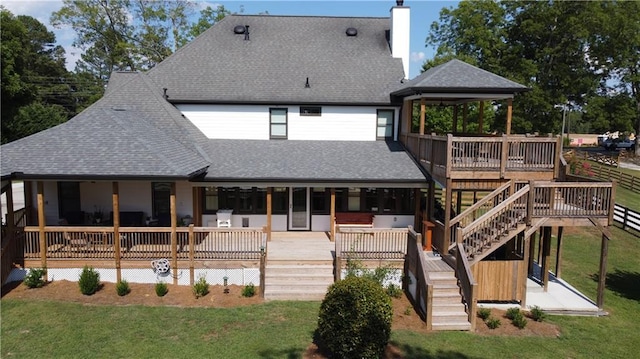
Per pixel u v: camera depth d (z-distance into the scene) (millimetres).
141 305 12734
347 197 18328
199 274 14219
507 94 16172
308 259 14602
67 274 14164
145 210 16922
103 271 14148
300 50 22047
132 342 10594
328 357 10078
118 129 15281
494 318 12641
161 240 14594
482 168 14273
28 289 13477
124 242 15234
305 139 19688
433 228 15758
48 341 10570
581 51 39469
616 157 47000
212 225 17906
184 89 19453
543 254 15430
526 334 11961
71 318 11781
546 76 38938
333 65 21312
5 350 10117
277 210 18297
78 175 13242
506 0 40219
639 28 39844
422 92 16031
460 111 32312
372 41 22938
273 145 19016
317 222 18406
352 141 19766
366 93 19812
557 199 15062
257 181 16281
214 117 19359
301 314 12312
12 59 37688
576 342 11664
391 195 18250
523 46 39125
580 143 81438
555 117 39344
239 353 10172
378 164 17578
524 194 13516
